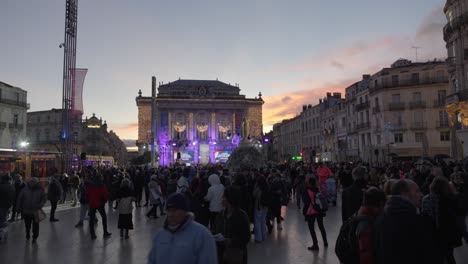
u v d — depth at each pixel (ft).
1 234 37.76
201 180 37.01
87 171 50.24
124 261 30.68
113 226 48.62
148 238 40.16
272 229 44.47
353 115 195.21
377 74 166.30
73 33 83.20
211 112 299.38
